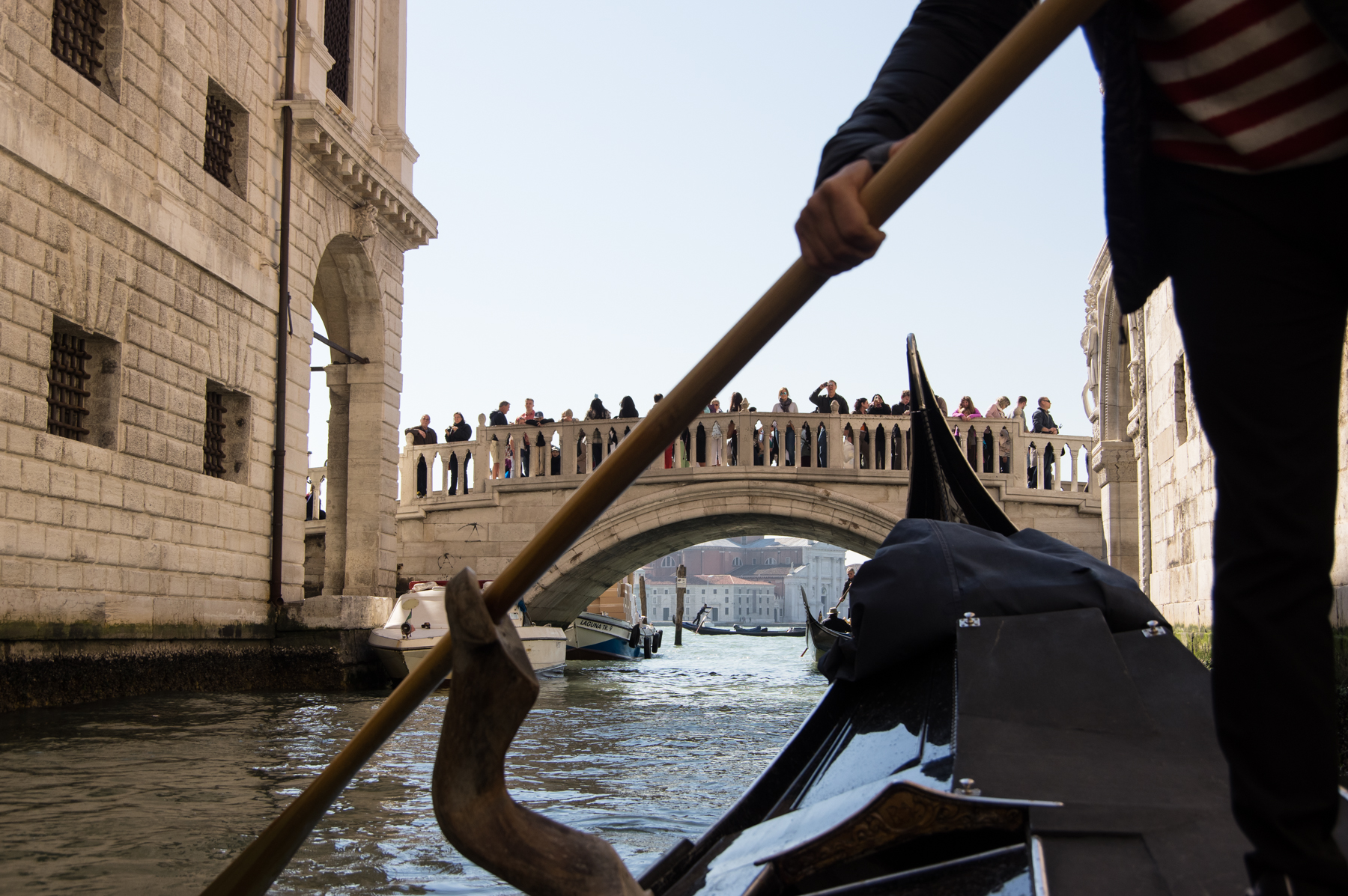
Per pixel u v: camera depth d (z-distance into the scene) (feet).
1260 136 3.19
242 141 48.75
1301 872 3.19
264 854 4.86
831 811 6.55
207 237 45.01
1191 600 39.83
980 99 3.26
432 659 4.64
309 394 54.49
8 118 33.47
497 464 70.59
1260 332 3.23
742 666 83.82
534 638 60.08
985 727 6.16
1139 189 3.44
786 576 578.66
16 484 34.06
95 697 37.73
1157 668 6.86
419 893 12.68
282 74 52.49
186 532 43.55
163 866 13.55
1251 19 3.15
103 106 38.29
